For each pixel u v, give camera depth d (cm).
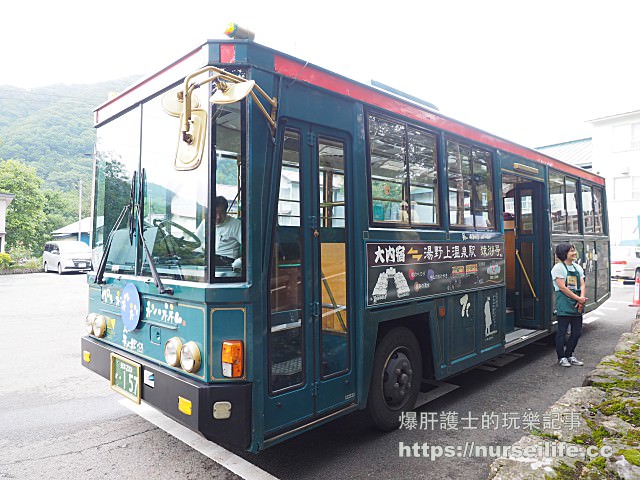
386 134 391
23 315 998
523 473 207
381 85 414
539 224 694
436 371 438
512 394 499
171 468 329
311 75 323
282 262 303
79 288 1579
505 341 569
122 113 378
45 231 3991
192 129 282
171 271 308
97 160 414
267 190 289
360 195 356
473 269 502
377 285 368
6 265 2381
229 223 283
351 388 348
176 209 308
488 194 547
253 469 329
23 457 346
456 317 471
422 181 434
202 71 263
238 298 275
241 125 284
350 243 352
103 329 383
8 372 575
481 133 533
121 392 344
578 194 821
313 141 325
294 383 307
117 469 328
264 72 294
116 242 375
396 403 407
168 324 308
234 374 274
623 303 1224
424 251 425
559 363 613
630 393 298
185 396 279
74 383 531
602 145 2506
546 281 684
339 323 341
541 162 681
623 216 2430
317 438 385
